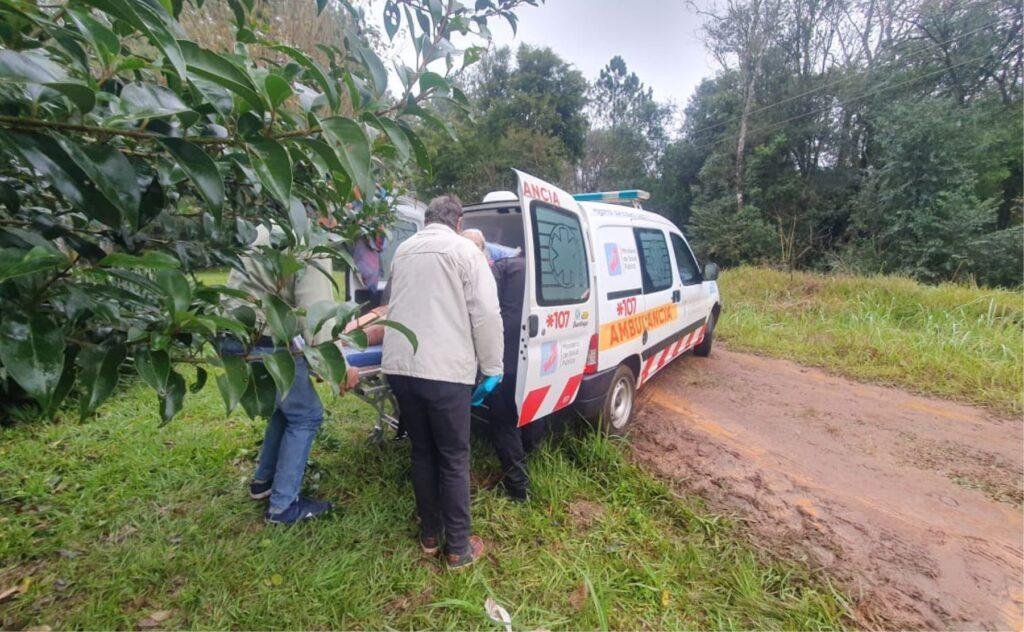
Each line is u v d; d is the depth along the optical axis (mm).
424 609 2164
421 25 1417
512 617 2133
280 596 2166
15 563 2340
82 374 1014
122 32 1124
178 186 1364
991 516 3078
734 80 21531
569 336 3162
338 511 2789
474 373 2381
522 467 2975
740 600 2283
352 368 2541
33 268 792
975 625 2223
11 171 1122
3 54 787
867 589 2414
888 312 7926
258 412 1326
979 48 14750
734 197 20000
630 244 4176
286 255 1466
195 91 1029
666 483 3342
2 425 3709
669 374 5938
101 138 952
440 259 2285
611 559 2537
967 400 5125
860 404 4980
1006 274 12289
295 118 1134
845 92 17266
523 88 25766
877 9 17281
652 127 33438
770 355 6887
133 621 2035
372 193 1079
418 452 2467
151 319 1194
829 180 18359
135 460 3227
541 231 2914
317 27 3775
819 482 3430
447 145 21156
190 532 2557
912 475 3566
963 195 13172
